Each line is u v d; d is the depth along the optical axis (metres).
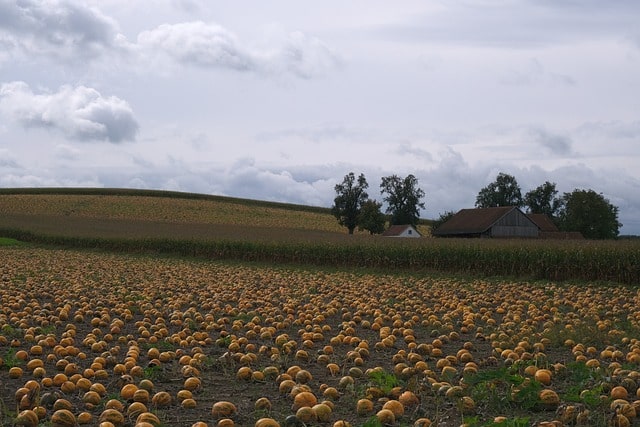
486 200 117.69
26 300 18.42
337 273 31.03
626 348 10.85
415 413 6.56
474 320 14.49
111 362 9.54
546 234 77.94
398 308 16.30
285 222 103.06
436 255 33.03
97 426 6.48
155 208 100.81
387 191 119.00
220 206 109.38
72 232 60.59
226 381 8.66
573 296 20.19
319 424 6.49
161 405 7.31
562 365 8.60
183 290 20.97
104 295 19.50
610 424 6.21
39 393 7.60
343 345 11.55
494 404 6.96
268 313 15.11
